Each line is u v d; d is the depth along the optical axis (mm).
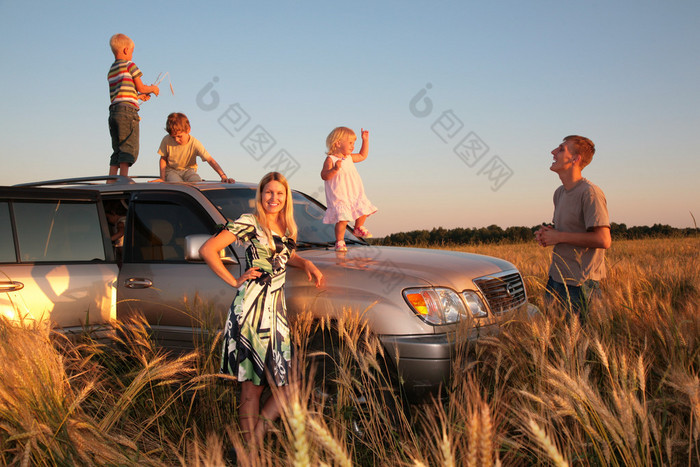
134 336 3883
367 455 2842
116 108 6500
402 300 3344
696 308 3721
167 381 3006
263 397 3463
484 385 3113
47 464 2424
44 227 4105
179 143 5672
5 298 3686
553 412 2336
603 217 4129
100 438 2531
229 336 3057
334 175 4727
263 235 3221
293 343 3213
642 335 3527
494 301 3818
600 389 3068
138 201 4559
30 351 2801
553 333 3400
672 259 8195
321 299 3467
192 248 3369
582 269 4250
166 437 2938
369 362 2910
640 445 2207
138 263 4312
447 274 3621
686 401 2566
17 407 2508
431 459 2375
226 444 2959
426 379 3162
